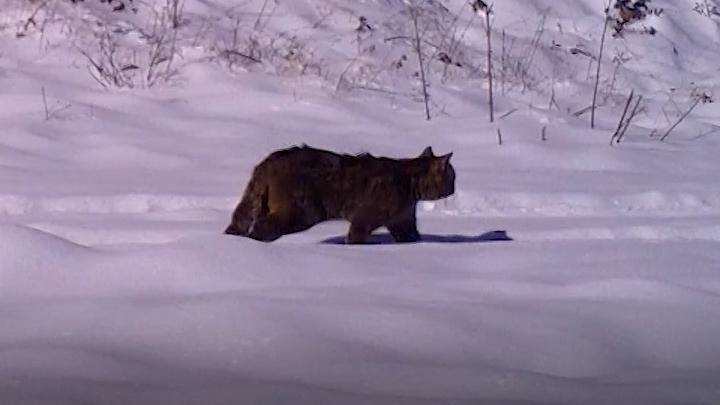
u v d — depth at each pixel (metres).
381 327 5.01
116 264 6.07
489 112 14.27
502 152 12.41
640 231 8.73
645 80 17.23
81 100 12.81
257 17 16.17
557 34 18.19
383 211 8.05
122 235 7.78
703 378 4.43
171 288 5.81
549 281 6.22
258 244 6.33
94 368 4.33
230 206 9.45
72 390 4.00
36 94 12.77
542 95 15.56
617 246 7.62
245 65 14.52
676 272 6.71
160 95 13.33
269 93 13.63
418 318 5.15
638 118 15.11
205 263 6.05
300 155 7.93
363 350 4.70
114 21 15.18
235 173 10.77
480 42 17.16
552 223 9.11
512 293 5.89
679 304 5.72
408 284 5.98
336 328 4.97
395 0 17.67
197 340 4.75
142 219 8.62
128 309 5.23
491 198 10.17
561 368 4.64
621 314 5.46
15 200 9.08
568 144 12.87
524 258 6.97
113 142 11.59
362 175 8.00
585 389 4.21
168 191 9.67
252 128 12.47
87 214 8.86
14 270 5.98
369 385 4.21
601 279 6.21
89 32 14.73
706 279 6.52
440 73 15.66
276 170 7.84
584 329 5.19
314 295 5.55
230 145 11.84
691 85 17.33
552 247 7.45
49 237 6.28
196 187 10.02
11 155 10.91
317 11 16.69
